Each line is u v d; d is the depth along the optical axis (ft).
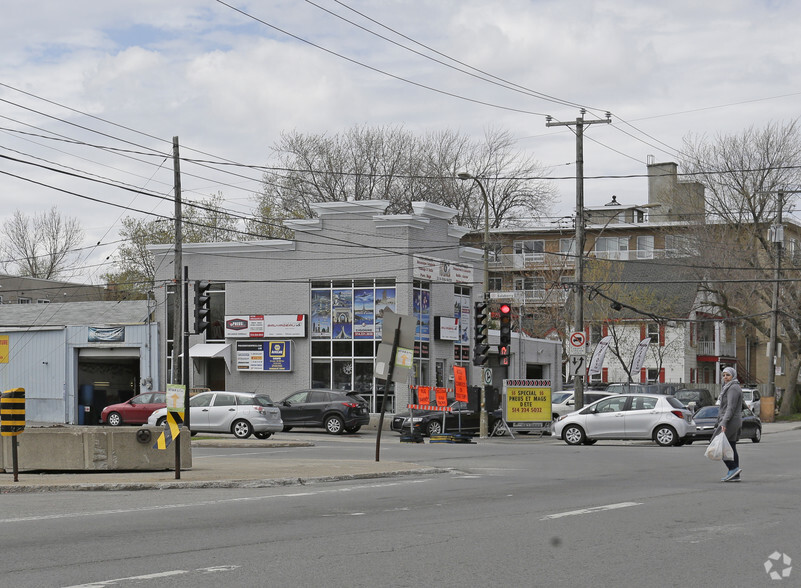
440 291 151.74
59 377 157.99
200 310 86.28
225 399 111.75
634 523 38.32
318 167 226.38
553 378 186.60
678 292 230.27
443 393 115.65
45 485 50.88
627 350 224.33
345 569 28.30
